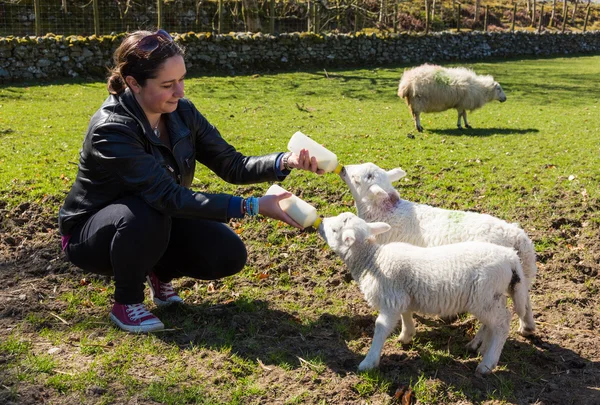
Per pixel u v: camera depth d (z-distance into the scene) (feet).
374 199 16.33
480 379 12.11
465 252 12.12
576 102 54.65
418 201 24.02
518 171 28.48
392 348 13.41
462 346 13.58
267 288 16.38
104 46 61.05
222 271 14.28
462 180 26.89
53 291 15.56
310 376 11.94
